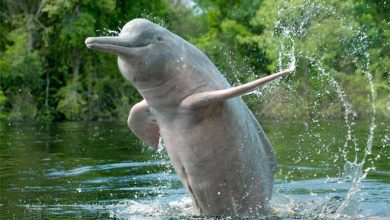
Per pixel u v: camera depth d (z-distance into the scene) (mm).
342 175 10844
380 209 8133
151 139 8375
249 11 39750
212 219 7676
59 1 37531
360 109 28906
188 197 9203
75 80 39219
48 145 17984
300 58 28953
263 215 7863
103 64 39688
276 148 14961
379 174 10750
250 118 7969
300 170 11523
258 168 7879
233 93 7008
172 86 7281
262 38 32562
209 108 7266
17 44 37938
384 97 28844
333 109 28172
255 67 34594
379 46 30594
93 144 18250
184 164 7586
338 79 29031
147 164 13094
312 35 29594
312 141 16469
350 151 13992
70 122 34188
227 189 7664
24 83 38500
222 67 34031
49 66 40875
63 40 39562
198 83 7332
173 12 42281
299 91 28312
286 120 27406
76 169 12375
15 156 14969
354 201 8562
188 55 7430
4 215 7855
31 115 37656
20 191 9750
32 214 7922
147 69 7188
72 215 7855
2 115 36812
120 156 14734
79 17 38875
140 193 9555
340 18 30266
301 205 8383
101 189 9938
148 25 7301
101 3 39219
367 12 31219
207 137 7355
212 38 39531
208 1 45844
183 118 7344
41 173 11836
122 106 38562
